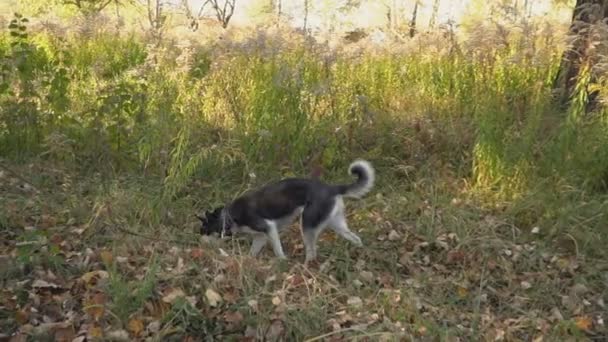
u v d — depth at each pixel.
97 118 7.56
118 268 5.25
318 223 5.91
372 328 4.80
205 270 5.18
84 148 7.67
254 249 6.11
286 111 7.68
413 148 8.02
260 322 4.73
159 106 7.69
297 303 4.96
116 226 5.98
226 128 8.17
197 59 8.82
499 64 8.11
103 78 9.23
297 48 9.05
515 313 5.34
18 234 5.83
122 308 4.70
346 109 8.24
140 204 6.41
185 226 6.42
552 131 7.13
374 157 7.86
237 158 7.61
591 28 7.14
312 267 5.84
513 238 6.38
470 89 8.44
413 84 9.75
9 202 6.33
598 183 6.86
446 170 7.58
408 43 10.57
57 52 10.48
